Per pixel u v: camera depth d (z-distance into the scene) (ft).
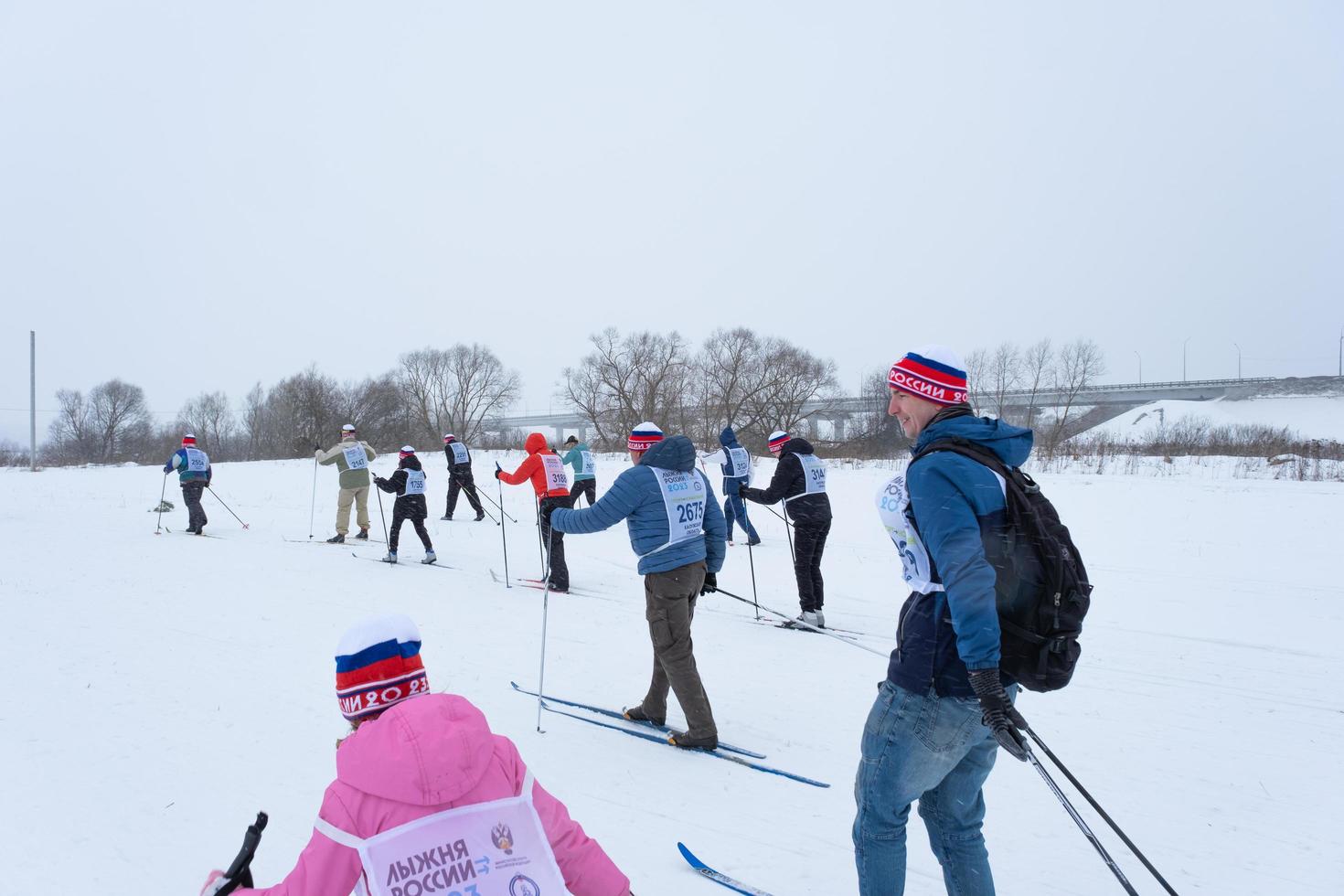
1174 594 27.04
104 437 174.91
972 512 7.22
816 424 141.18
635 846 10.91
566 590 27.17
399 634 6.07
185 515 49.16
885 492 8.60
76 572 29.78
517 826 5.51
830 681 17.83
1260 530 39.06
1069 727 15.51
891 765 7.78
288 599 25.59
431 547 32.48
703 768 13.43
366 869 5.05
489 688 17.34
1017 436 7.67
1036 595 7.14
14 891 9.61
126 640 20.48
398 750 5.19
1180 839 11.23
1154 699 17.11
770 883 9.99
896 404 8.64
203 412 182.50
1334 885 10.08
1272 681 18.20
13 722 14.75
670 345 143.84
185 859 10.42
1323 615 24.12
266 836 11.00
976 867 8.15
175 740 14.21
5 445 187.11
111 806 11.73
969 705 7.50
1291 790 12.80
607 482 67.36
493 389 169.78
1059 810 12.09
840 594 27.09
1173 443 97.19
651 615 14.32
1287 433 113.19
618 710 16.03
